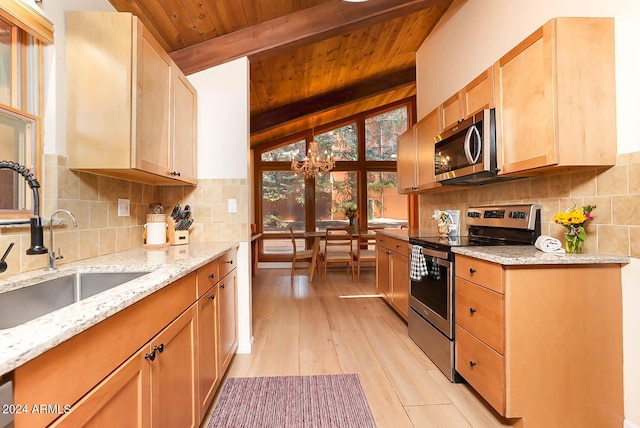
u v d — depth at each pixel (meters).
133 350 0.92
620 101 1.48
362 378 2.02
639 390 1.44
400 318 3.18
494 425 1.57
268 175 6.34
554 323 1.48
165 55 1.85
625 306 1.48
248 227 2.45
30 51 1.37
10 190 1.28
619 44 1.49
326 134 6.40
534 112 1.61
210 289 1.68
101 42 1.51
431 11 3.16
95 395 0.75
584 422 1.49
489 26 2.42
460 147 2.16
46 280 1.22
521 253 1.62
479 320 1.68
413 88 5.87
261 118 4.79
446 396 1.82
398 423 1.59
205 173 2.44
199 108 2.45
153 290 1.00
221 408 1.71
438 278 2.13
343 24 2.50
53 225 1.39
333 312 3.37
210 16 2.18
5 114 1.25
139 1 1.88
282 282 4.83
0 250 1.16
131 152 1.51
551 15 1.82
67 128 1.50
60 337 0.62
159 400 1.08
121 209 1.94
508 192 2.28
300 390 1.88
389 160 6.44
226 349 2.01
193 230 2.44
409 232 3.34
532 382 1.48
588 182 1.64
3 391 0.52
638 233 1.41
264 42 2.46
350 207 6.39
